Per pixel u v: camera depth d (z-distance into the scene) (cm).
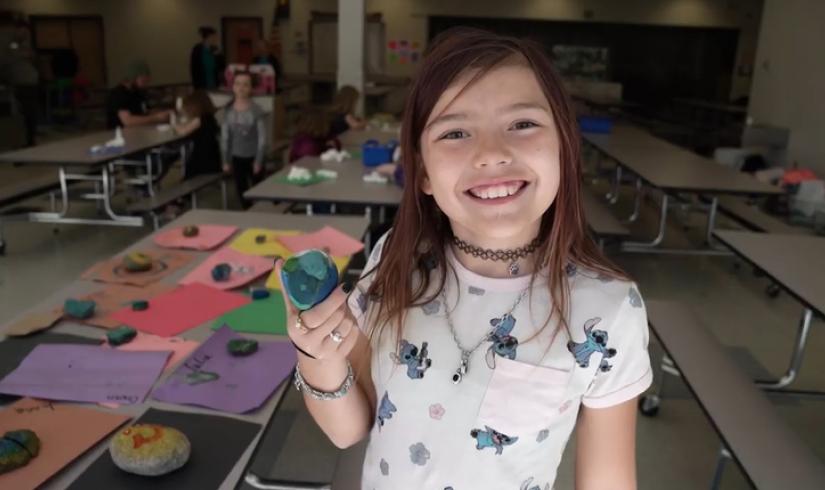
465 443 93
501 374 92
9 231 514
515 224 86
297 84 1263
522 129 85
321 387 95
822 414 291
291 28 1406
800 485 170
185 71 1455
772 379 315
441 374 94
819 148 692
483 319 94
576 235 94
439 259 98
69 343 167
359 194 378
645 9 1381
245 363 160
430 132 87
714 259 508
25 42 1063
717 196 527
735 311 407
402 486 97
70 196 573
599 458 96
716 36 1391
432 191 91
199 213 300
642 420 283
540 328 92
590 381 93
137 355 161
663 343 252
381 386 97
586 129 756
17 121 913
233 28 1428
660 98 1433
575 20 1395
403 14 1402
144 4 1426
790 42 759
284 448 252
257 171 584
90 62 1444
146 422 135
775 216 585
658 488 241
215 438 130
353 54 804
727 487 241
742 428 196
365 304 100
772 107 796
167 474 119
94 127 1152
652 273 472
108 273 218
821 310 217
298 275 82
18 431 123
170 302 194
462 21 1405
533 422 92
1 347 164
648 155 581
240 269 224
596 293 93
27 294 395
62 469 118
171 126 651
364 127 680
